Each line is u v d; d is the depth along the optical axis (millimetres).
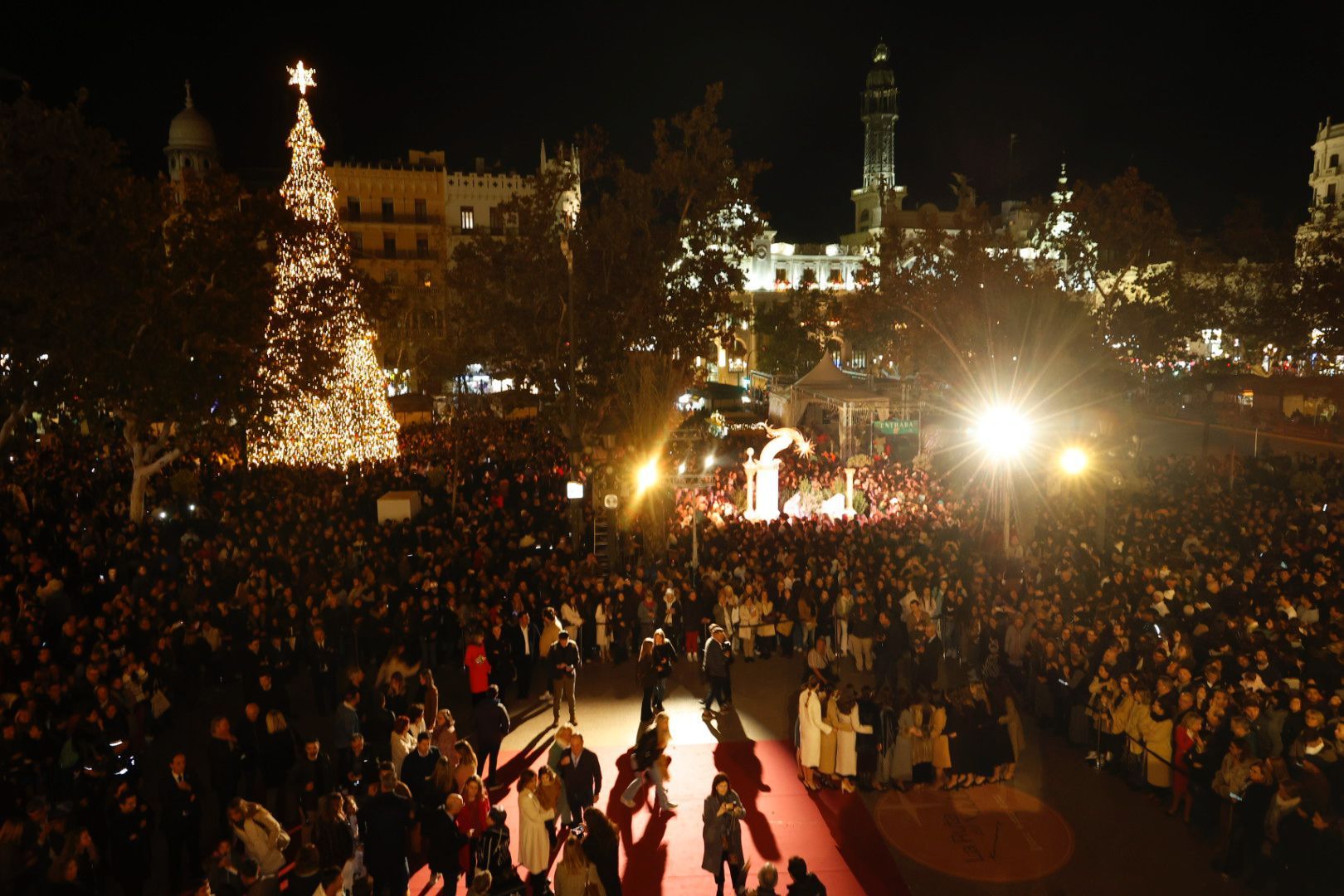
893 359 45562
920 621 15078
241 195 23797
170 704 14328
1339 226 52625
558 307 28219
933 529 21703
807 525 21359
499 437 35031
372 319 33062
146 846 9562
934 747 12461
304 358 25594
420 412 44281
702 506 25531
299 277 28891
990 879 10531
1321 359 55250
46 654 12164
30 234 19547
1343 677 12164
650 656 13594
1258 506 22016
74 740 10578
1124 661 13133
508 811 11922
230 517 21500
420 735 10766
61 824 8602
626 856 11055
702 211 28438
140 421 21875
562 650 14406
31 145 19734
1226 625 14125
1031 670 14500
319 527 20781
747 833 11547
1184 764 11367
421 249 67312
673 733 14352
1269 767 9883
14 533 17891
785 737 14234
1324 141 74062
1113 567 17688
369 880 9555
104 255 20609
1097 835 11344
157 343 21547
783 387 47875
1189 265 44000
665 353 28000
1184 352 51688
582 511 25031
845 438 36312
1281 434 43062
